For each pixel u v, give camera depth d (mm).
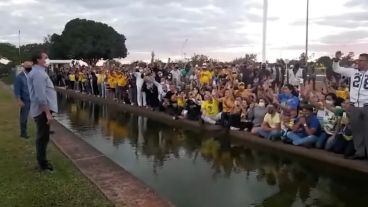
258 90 14453
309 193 8188
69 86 37000
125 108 22672
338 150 10344
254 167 10117
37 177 7832
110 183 7652
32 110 7887
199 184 8844
